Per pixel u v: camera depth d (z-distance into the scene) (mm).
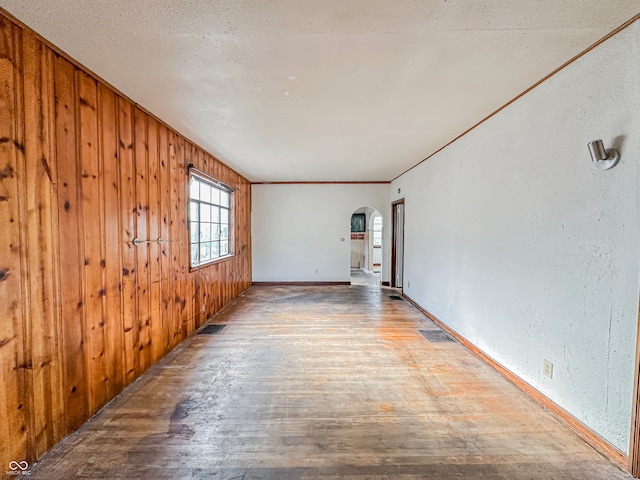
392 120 2922
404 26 1547
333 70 1992
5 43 1460
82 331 1945
